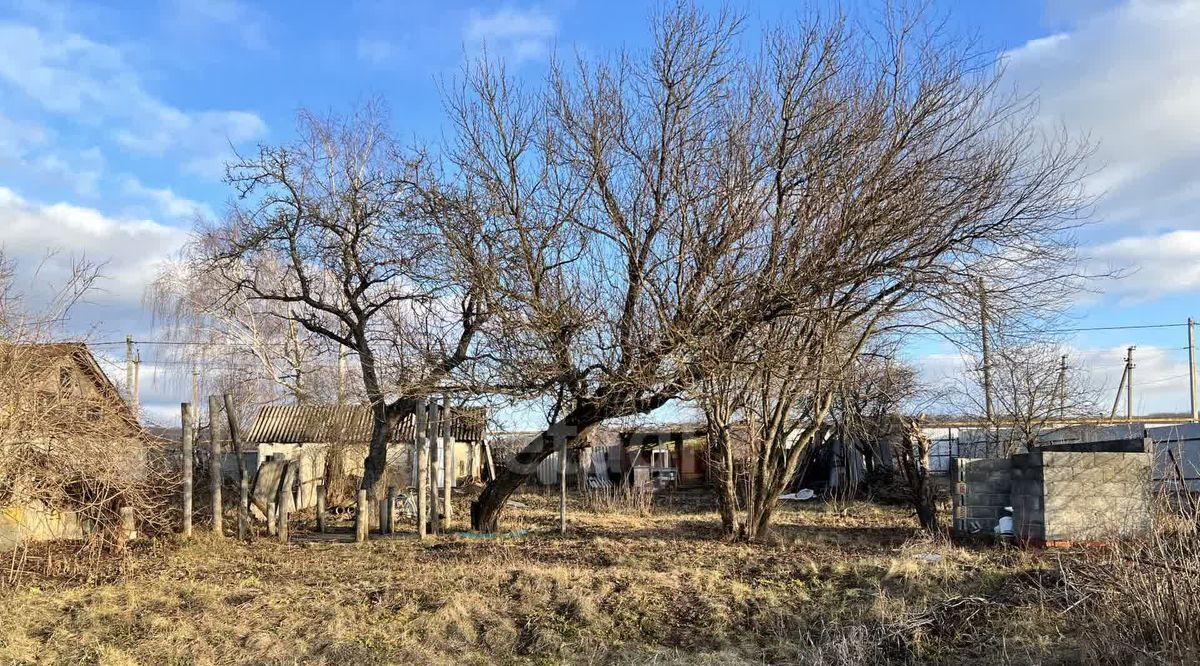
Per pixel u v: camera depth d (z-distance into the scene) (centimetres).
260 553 1280
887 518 1733
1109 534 859
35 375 1009
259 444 2209
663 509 2042
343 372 2336
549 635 823
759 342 1205
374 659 774
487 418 1391
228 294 1756
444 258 1270
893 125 1175
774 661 762
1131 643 678
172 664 764
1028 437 1883
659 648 796
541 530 1526
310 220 1620
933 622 805
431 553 1265
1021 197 1159
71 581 1041
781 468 1326
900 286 1179
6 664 757
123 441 1118
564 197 1260
